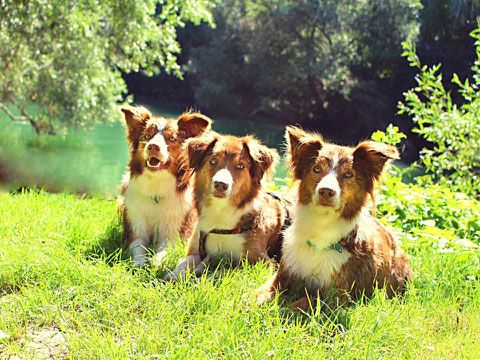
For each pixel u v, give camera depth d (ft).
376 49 96.63
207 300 11.18
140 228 16.47
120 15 38.58
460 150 24.91
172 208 16.48
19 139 61.16
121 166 51.26
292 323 10.37
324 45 103.09
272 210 15.88
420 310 12.10
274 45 104.99
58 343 9.78
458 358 10.08
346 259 12.10
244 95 122.01
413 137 85.40
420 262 15.15
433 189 21.47
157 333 9.91
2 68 47.14
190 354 9.20
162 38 41.75
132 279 12.28
